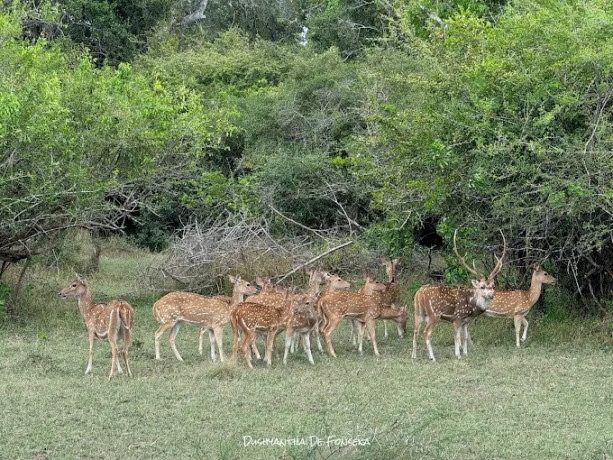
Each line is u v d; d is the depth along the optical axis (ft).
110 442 42.37
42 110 63.72
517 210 60.54
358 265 84.94
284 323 59.00
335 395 50.34
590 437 43.01
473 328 69.41
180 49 148.36
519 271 72.43
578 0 62.69
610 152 56.65
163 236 115.24
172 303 60.23
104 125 67.92
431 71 66.85
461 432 43.16
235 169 99.30
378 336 70.49
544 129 59.72
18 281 74.74
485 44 64.85
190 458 40.01
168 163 75.82
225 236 83.82
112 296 84.28
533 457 40.32
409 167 64.64
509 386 52.85
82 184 66.85
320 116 98.27
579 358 60.23
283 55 134.92
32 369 56.13
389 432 39.50
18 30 75.41
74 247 98.68
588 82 60.23
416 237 77.77
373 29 137.90
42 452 41.09
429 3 90.63
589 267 68.64
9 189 66.95
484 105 60.13
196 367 57.72
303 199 91.91
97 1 135.85
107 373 55.83
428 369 57.06
